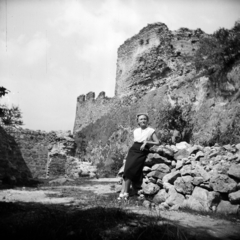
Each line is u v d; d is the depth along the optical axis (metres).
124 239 2.88
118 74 39.97
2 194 6.89
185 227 3.33
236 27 17.95
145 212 4.15
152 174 5.56
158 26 35.50
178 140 18.38
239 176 4.32
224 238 2.99
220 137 15.70
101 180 14.59
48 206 4.79
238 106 16.50
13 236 2.97
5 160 12.62
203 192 4.50
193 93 22.16
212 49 19.05
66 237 2.95
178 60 33.25
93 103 42.34
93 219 3.48
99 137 33.72
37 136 19.66
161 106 25.17
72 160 19.44
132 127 28.16
